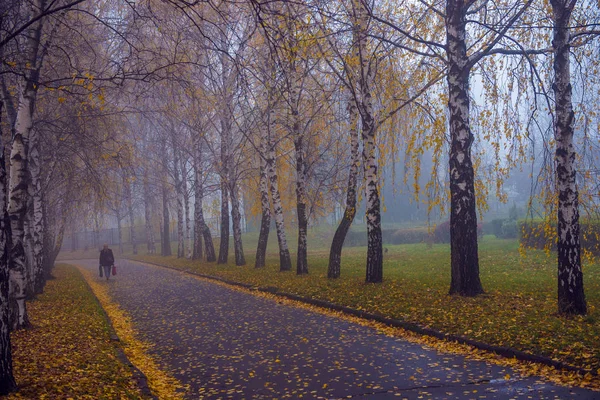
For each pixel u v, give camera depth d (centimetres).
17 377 807
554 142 1246
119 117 2075
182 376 898
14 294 1295
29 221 2089
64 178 2312
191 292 2139
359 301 1487
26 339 1156
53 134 2003
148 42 1440
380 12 1788
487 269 2092
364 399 699
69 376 820
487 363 862
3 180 753
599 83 1284
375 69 1780
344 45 1797
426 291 1542
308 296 1694
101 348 1077
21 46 1344
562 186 1104
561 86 1109
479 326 1047
